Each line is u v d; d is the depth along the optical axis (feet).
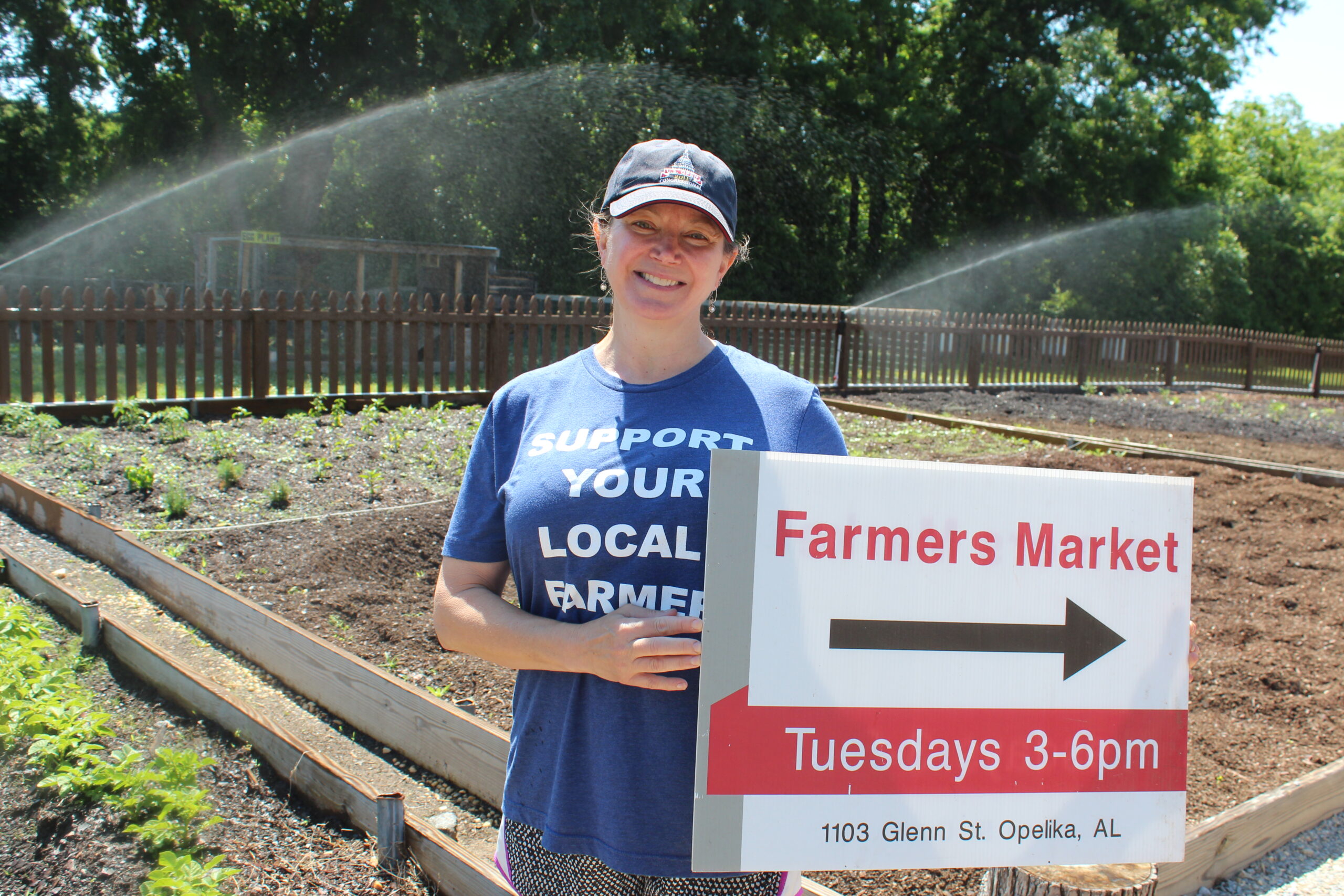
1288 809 10.72
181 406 33.68
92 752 11.40
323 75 91.09
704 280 5.89
